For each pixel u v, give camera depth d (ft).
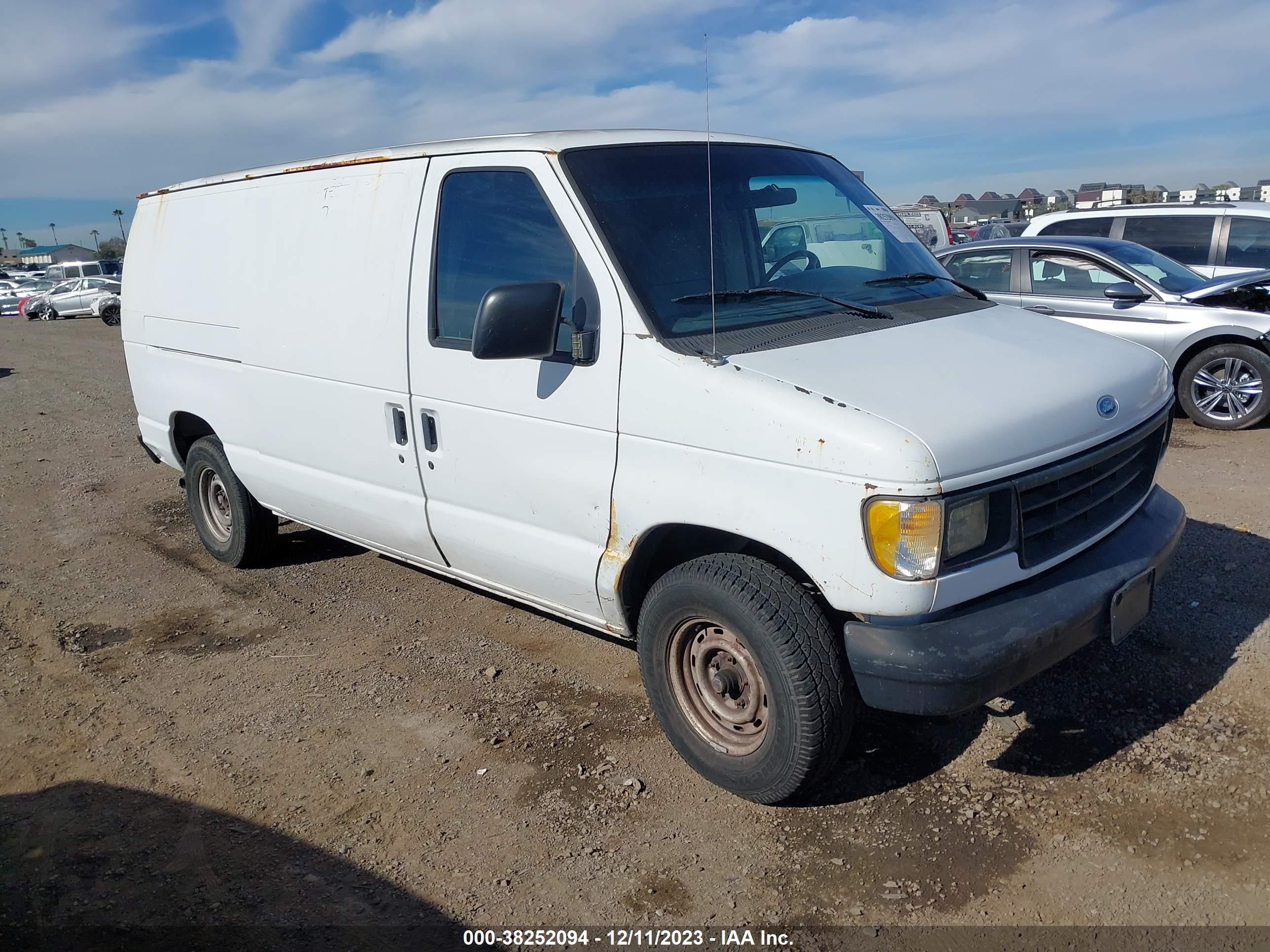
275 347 15.79
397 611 17.33
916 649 9.34
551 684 14.25
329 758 12.64
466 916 9.71
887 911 9.39
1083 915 9.16
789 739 10.16
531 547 12.45
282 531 22.16
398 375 13.62
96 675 15.49
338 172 14.61
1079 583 10.28
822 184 13.92
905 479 8.93
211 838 11.10
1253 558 16.58
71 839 11.18
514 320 10.50
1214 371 27.12
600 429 11.19
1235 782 10.83
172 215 18.62
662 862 10.28
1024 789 11.02
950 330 11.55
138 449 32.32
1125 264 28.25
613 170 11.89
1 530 23.73
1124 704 12.50
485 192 12.48
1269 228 32.68
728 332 10.89
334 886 10.21
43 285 134.51
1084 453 10.29
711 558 10.76
